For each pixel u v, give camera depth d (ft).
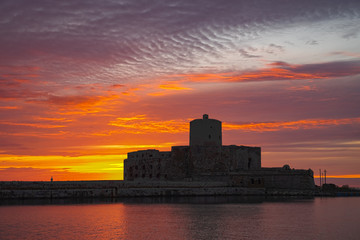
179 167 388.57
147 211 219.41
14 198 266.77
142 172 421.59
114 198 296.92
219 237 149.28
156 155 409.69
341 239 146.00
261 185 353.72
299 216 203.62
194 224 176.45
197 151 380.17
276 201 291.58
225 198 315.58
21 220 185.57
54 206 237.66
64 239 145.89
